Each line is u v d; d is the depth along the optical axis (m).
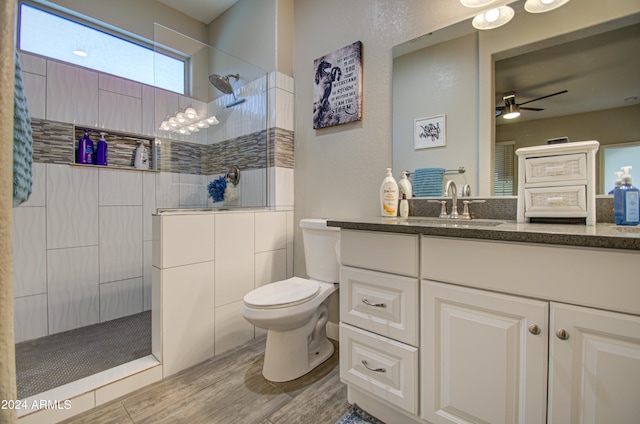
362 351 1.19
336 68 1.93
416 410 1.05
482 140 1.41
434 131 1.55
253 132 2.21
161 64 1.98
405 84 1.66
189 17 2.71
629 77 1.11
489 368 0.89
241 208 2.17
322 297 1.58
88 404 1.28
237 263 1.87
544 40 1.27
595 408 0.75
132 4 2.36
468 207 1.44
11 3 0.28
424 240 1.02
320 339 1.76
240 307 1.88
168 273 1.54
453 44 1.50
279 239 2.14
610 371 0.73
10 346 0.26
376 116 1.77
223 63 2.21
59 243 1.97
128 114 2.27
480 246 0.90
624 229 0.89
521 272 0.84
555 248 0.79
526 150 1.17
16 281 1.81
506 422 0.87
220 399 1.35
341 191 1.95
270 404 1.32
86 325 2.08
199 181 2.05
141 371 1.44
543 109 1.27
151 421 1.21
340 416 1.25
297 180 2.22
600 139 1.15
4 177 0.27
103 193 2.15
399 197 1.61
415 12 1.62
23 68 1.82
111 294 2.20
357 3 1.86
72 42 2.09
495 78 1.38
